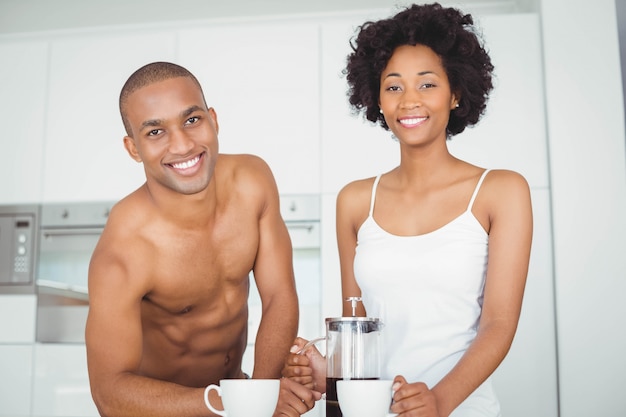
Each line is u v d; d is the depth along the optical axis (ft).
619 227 9.39
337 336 3.61
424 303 4.80
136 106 4.54
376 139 10.06
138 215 5.26
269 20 11.43
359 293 5.38
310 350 4.41
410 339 4.79
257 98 10.36
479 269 4.82
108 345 5.05
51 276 10.69
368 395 3.30
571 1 9.75
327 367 3.65
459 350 4.70
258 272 5.82
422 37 4.88
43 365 10.38
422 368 4.71
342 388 3.36
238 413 3.38
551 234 9.59
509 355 9.42
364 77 5.27
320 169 10.12
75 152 10.75
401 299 4.85
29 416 10.18
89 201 10.64
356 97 5.46
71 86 10.86
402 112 4.86
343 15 11.26
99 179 10.66
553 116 9.61
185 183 4.66
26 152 10.84
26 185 10.80
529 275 9.54
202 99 4.75
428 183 5.04
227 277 5.67
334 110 10.19
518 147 9.77
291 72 10.35
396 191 5.16
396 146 10.00
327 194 10.07
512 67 9.89
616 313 9.27
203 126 4.65
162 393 4.48
